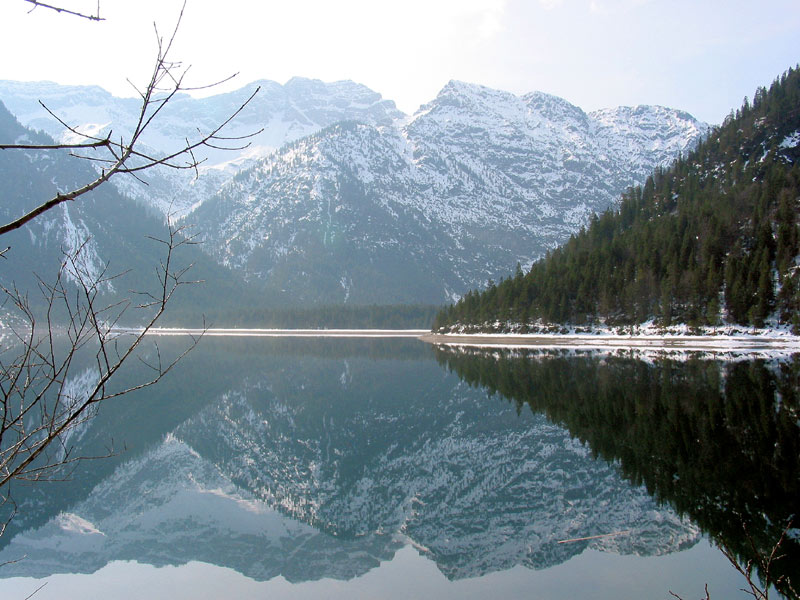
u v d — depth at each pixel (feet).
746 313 229.66
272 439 115.55
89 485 87.10
